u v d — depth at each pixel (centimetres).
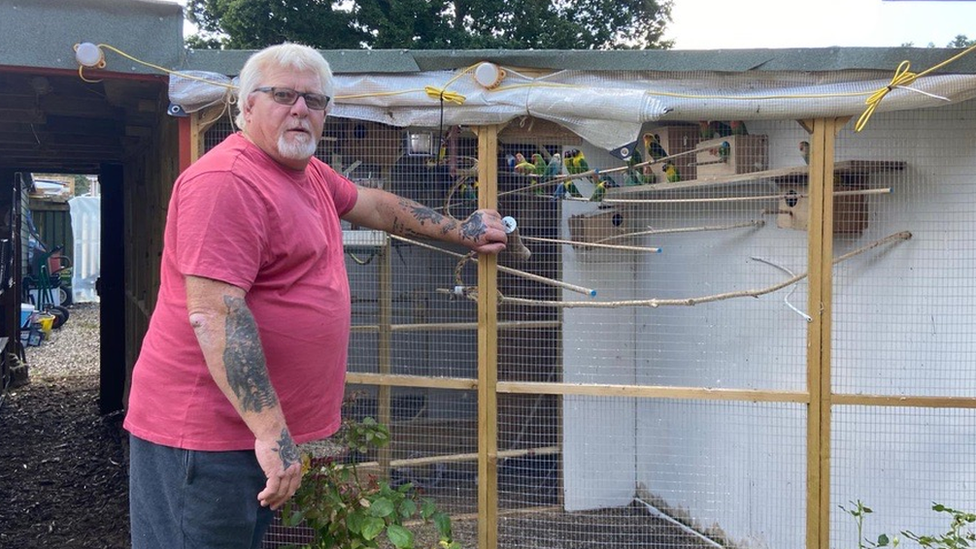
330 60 316
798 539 366
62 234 1777
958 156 320
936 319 328
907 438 340
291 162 223
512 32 1361
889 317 342
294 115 217
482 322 317
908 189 334
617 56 308
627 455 446
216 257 199
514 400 443
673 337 431
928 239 329
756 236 381
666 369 433
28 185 1094
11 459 595
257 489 223
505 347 436
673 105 303
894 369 340
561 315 434
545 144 384
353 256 396
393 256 427
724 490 405
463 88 312
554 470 442
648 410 441
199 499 214
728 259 399
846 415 354
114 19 309
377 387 409
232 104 319
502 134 354
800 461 368
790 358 364
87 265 1800
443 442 436
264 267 214
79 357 1091
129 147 621
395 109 317
